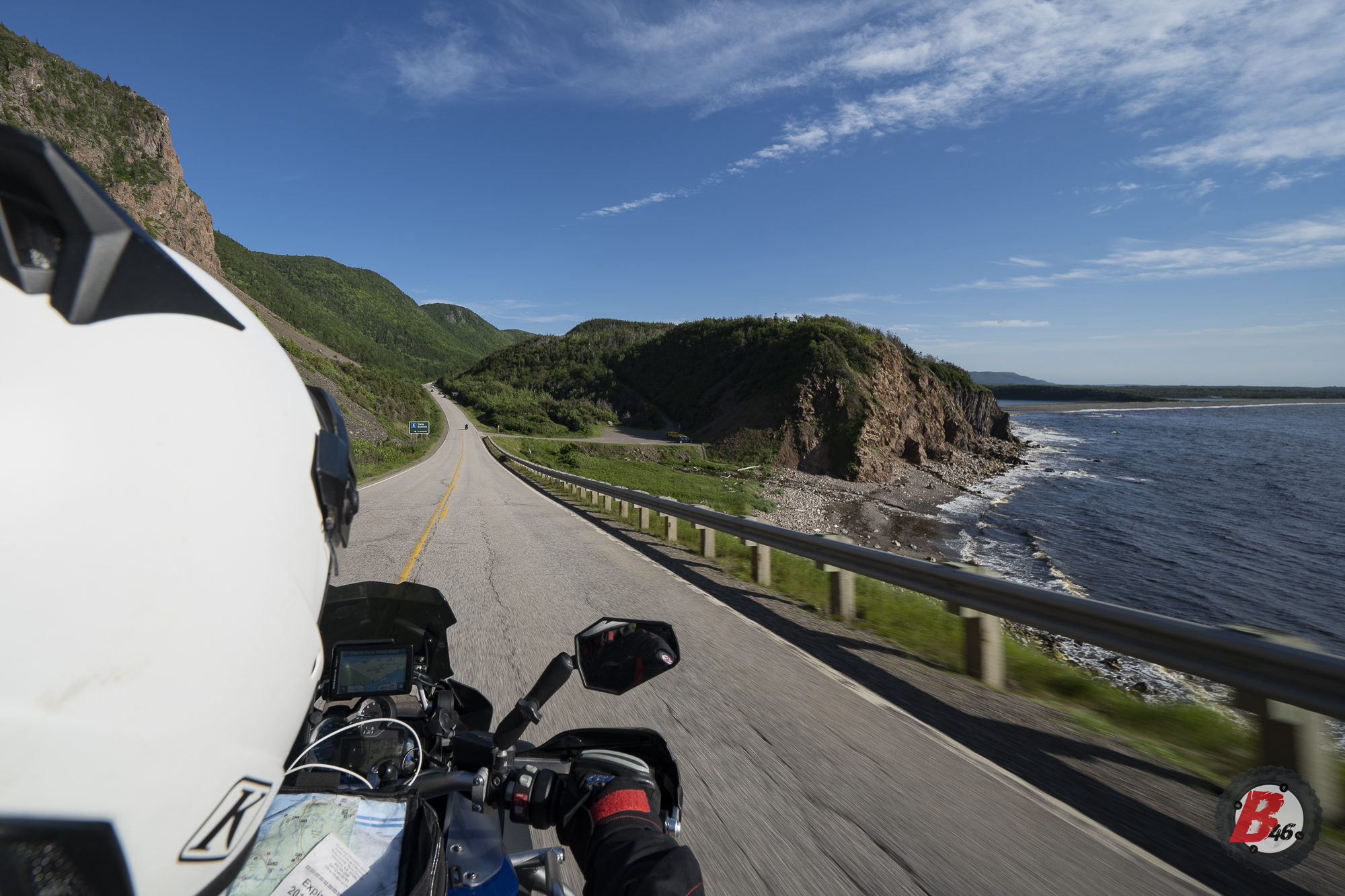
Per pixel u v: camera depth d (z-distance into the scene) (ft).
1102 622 13.67
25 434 1.83
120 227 2.16
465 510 57.36
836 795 10.37
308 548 3.10
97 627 1.92
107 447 2.02
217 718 2.39
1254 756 12.62
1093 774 11.47
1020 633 46.03
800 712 14.02
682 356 555.28
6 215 1.94
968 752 12.21
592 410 479.82
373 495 69.36
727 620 22.02
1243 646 10.92
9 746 1.69
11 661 1.71
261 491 2.70
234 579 2.47
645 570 30.89
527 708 4.33
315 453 3.27
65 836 1.81
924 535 142.00
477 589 25.66
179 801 2.22
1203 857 8.84
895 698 15.14
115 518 2.01
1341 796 10.34
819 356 340.80
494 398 531.50
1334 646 75.51
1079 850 8.91
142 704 2.05
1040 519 163.94
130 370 2.16
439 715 5.27
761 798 10.23
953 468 304.50
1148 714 14.94
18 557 1.76
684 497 130.82
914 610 24.93
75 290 2.02
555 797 3.83
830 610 23.88
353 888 3.13
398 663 5.04
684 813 9.70
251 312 3.30
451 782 4.32
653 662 4.53
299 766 3.75
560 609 22.58
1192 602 91.09
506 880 3.63
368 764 4.25
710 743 12.26
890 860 8.59
